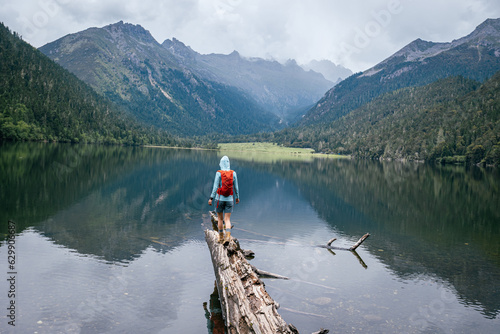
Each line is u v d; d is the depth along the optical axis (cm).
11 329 665
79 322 711
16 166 4106
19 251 1159
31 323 695
